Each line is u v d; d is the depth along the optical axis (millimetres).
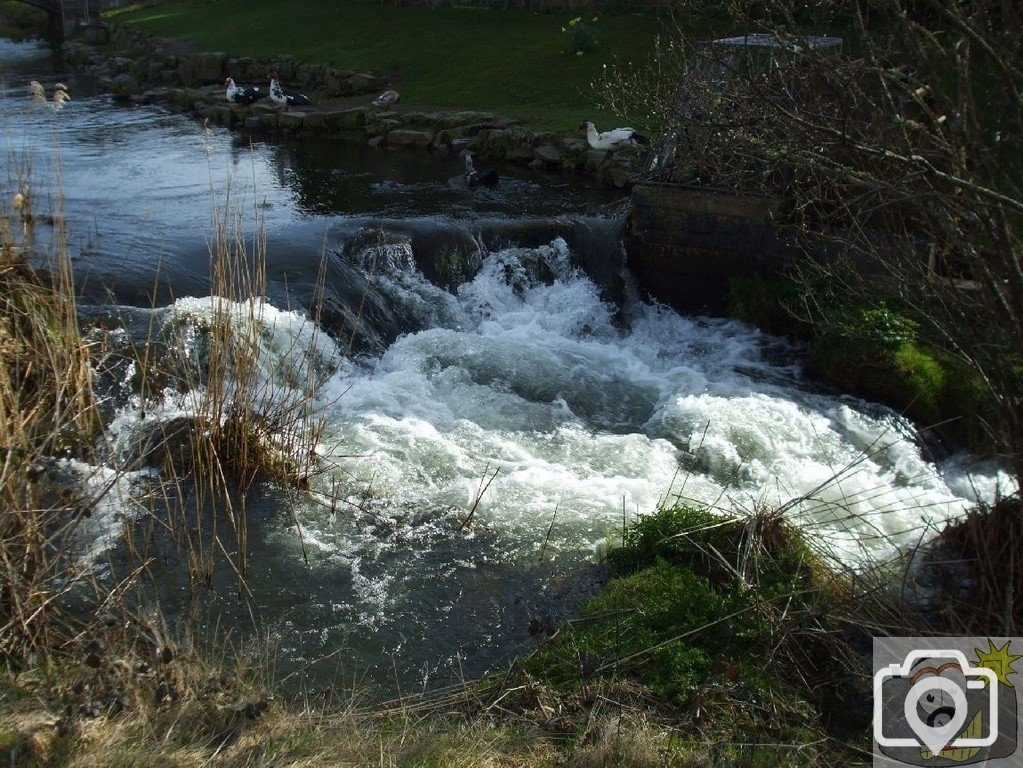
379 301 9469
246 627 5086
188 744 3605
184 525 5566
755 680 4352
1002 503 4945
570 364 9047
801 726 4152
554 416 8031
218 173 14484
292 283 9062
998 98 4383
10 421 4906
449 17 24672
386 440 7195
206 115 20219
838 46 6879
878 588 4789
